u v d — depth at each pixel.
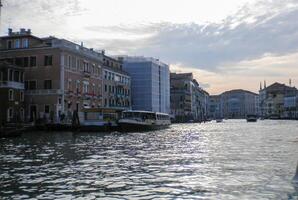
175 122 126.44
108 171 16.00
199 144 30.72
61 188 12.56
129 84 90.88
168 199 11.02
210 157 20.89
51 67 59.50
